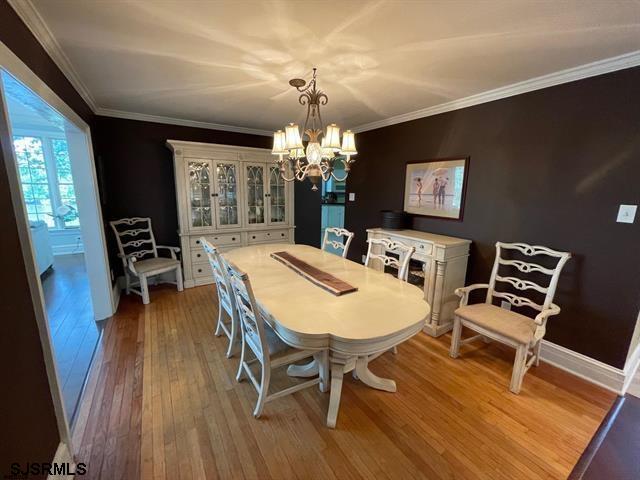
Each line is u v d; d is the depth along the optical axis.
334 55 1.86
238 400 1.83
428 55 1.86
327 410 1.76
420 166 3.24
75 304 3.22
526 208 2.40
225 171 3.76
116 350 2.34
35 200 5.09
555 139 2.19
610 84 1.91
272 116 3.44
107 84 2.40
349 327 1.38
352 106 2.99
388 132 3.60
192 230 3.63
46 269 4.29
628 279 1.93
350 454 1.48
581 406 1.84
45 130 4.90
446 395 1.91
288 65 2.02
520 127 2.39
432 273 2.67
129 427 1.61
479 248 2.77
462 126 2.81
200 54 1.87
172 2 1.34
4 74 1.23
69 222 5.43
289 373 2.07
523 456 1.50
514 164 2.45
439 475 1.39
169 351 2.34
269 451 1.49
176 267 3.49
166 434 1.57
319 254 2.67
